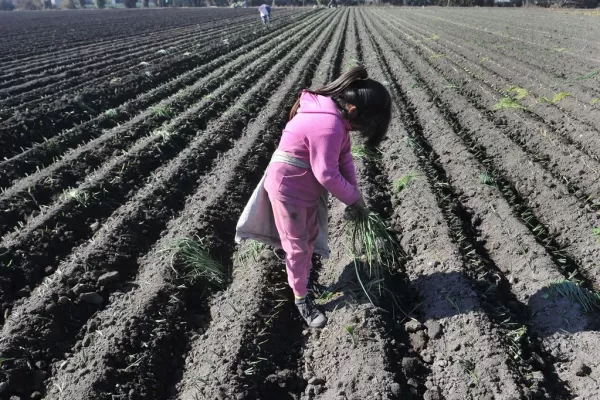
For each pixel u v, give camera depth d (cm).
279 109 797
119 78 1027
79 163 579
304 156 285
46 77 1080
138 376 289
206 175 569
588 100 741
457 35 1700
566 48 1260
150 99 877
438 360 296
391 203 493
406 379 287
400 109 775
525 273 366
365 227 365
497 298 339
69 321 336
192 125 718
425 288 354
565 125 646
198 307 360
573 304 324
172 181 532
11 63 1340
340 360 298
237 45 1745
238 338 308
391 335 315
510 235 410
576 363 283
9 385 283
